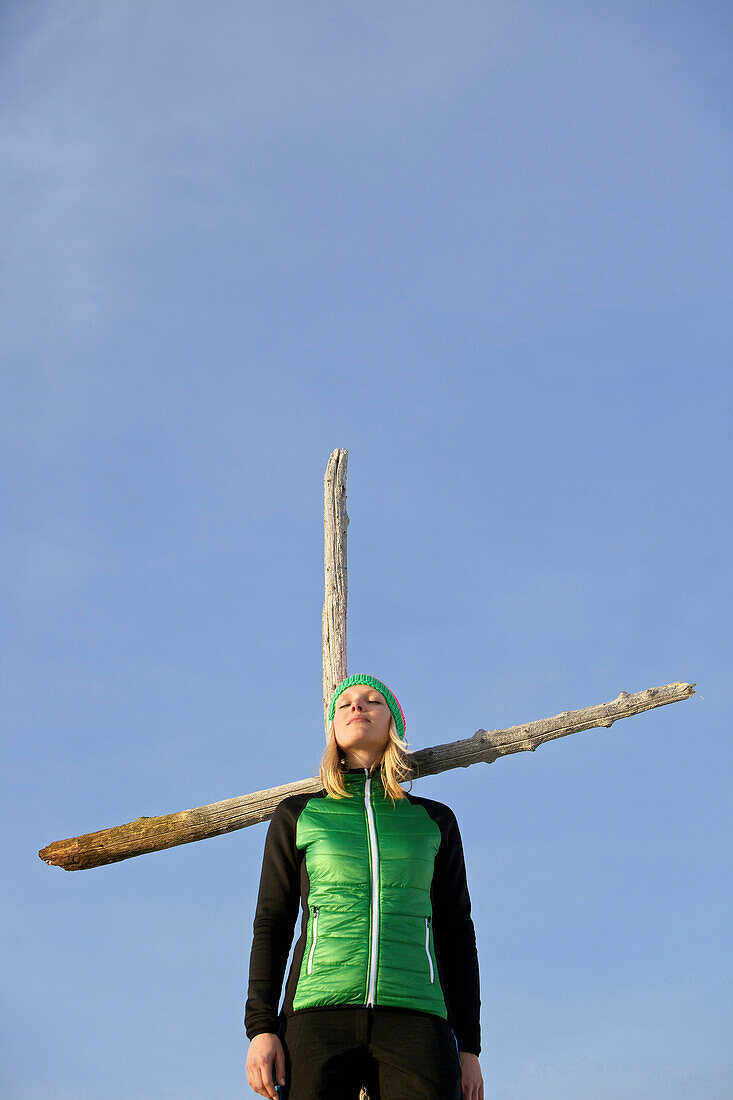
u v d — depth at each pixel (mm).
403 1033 3029
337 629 4801
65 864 4012
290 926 3443
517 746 4027
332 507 5074
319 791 3775
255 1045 3098
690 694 4117
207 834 4031
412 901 3262
